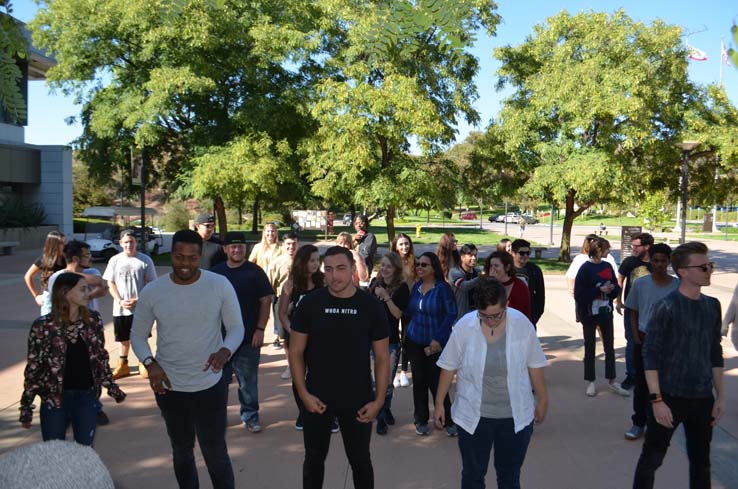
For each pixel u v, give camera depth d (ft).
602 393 22.07
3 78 11.36
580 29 66.80
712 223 167.73
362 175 67.10
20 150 96.48
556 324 36.58
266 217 188.65
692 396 11.93
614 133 65.46
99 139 70.79
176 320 12.17
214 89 67.62
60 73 64.18
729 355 27.78
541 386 11.98
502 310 11.60
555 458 16.22
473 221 255.70
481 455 11.89
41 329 13.07
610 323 21.59
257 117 66.69
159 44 61.57
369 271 28.73
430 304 17.29
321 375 11.79
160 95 60.75
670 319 11.95
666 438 12.41
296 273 18.43
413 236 140.56
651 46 65.46
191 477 12.69
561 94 64.03
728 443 17.30
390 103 61.31
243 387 17.94
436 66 64.34
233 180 64.59
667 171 71.77
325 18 65.05
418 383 17.65
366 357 11.88
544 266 72.02
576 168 63.67
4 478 3.50
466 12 8.98
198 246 12.35
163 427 18.28
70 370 13.26
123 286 23.09
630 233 71.77
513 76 73.20
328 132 65.00
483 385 11.78
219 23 60.44
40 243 96.37
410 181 66.03
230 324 12.84
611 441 17.47
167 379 11.95
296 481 14.76
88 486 3.62
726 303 45.75
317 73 72.59
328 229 126.00
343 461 15.99
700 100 69.31
